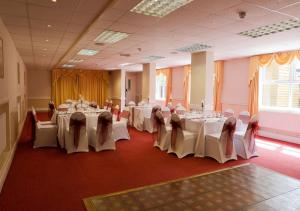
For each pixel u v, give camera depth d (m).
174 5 3.51
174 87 12.55
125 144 6.09
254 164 4.64
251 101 8.04
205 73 7.18
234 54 7.71
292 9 3.52
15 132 5.61
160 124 5.59
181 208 2.89
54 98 14.79
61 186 3.45
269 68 7.88
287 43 5.89
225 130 4.70
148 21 4.20
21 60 8.85
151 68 10.42
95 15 3.92
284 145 6.39
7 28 4.65
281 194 3.33
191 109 7.69
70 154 5.10
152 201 3.04
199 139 5.06
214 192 3.34
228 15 3.82
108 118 5.35
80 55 8.45
